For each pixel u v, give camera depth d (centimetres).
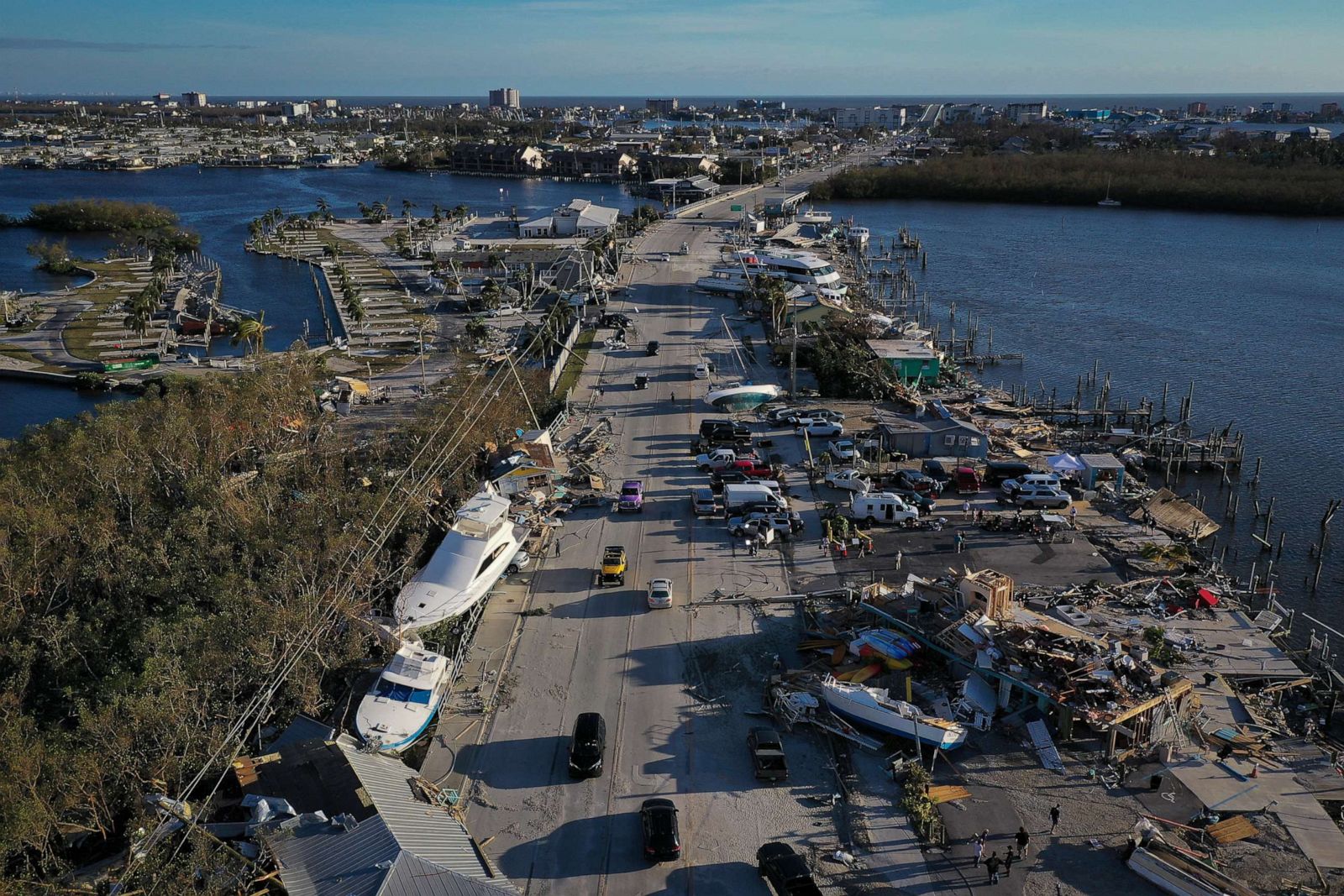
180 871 3231
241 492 6425
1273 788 3928
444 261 17138
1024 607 5269
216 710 4162
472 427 7344
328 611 4716
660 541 6262
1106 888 3419
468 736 4303
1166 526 6494
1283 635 5444
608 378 10094
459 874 3169
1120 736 4212
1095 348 12231
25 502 5678
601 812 3825
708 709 4491
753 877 3484
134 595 5356
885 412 8569
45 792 3494
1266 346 12306
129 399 10538
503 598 5547
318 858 3259
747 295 13738
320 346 12312
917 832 3703
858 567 5869
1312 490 7881
